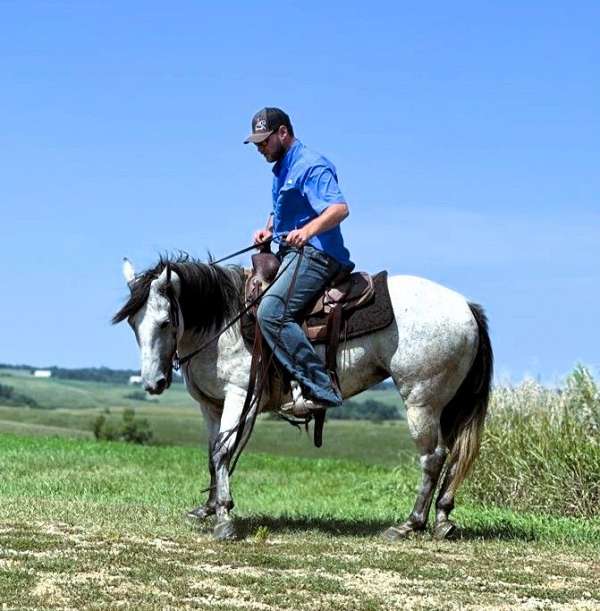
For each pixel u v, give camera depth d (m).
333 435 57.72
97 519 11.75
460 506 15.89
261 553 9.94
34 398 126.31
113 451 24.58
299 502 16.91
